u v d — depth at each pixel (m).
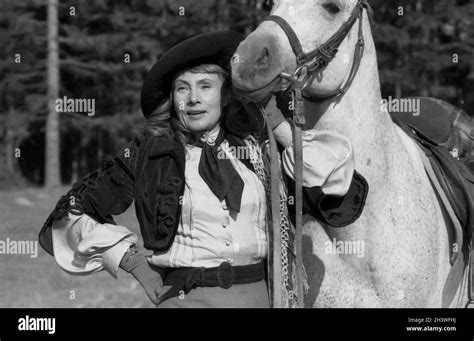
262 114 4.24
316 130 4.33
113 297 9.31
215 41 4.19
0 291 9.67
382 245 4.34
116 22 30.08
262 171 4.29
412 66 28.20
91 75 31.03
